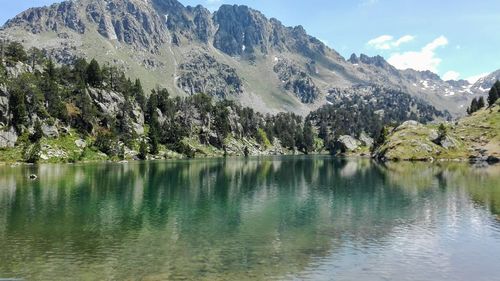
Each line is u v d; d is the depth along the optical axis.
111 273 39.44
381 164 193.00
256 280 37.88
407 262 43.16
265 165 196.75
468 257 44.88
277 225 59.81
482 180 115.88
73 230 56.22
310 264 42.38
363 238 52.53
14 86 198.25
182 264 42.06
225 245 49.09
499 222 61.34
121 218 64.44
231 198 86.06
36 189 95.31
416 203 78.44
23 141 193.12
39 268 40.84
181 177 130.50
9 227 57.62
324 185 109.06
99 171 146.62
